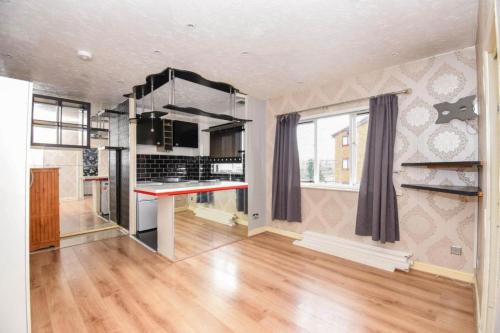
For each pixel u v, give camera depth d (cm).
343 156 350
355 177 329
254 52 243
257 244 356
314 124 376
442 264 253
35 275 252
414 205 269
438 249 255
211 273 259
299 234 380
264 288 228
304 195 373
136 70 284
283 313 190
